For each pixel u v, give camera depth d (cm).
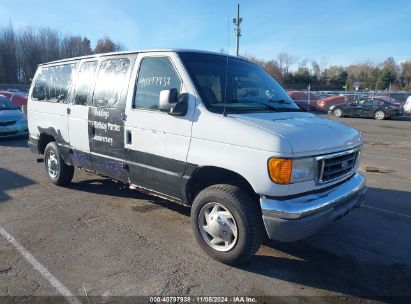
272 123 370
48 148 649
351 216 540
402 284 363
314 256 416
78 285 348
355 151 420
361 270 388
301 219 339
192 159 396
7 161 877
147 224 494
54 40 6550
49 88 639
